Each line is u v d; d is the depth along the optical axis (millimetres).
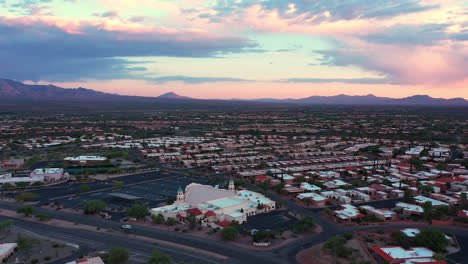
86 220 187000
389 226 177250
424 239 149125
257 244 152625
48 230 171875
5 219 187625
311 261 138375
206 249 149500
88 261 129875
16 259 137625
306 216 193250
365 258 139625
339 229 173750
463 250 148875
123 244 154625
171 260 138750
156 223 180875
